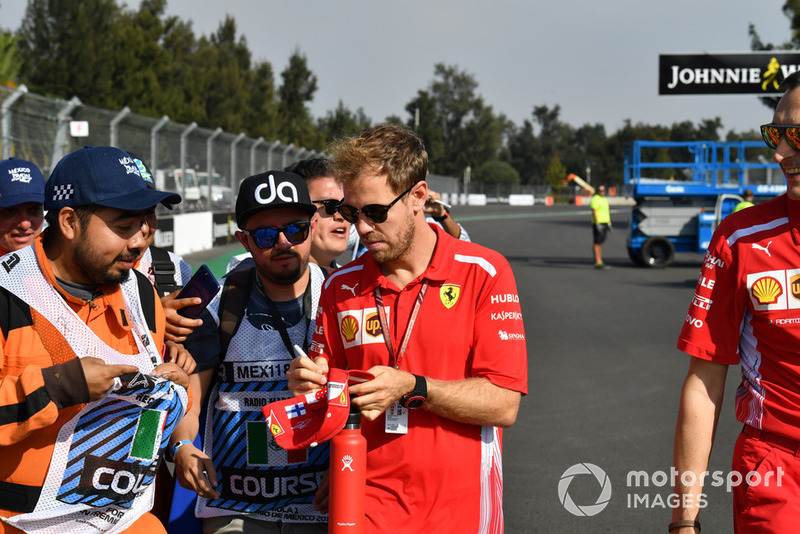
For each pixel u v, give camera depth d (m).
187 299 2.48
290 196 2.50
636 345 8.87
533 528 4.00
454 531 2.21
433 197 4.02
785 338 2.14
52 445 1.94
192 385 2.56
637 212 18.66
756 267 2.18
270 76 71.62
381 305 2.27
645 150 112.69
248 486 2.55
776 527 2.08
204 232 18.94
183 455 2.44
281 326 2.58
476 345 2.26
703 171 19.17
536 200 82.88
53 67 40.16
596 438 5.47
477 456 2.25
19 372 1.89
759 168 21.72
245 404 2.57
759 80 16.69
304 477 2.55
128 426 2.05
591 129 135.50
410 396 2.10
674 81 17.00
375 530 2.20
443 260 2.25
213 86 59.59
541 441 5.40
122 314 2.12
